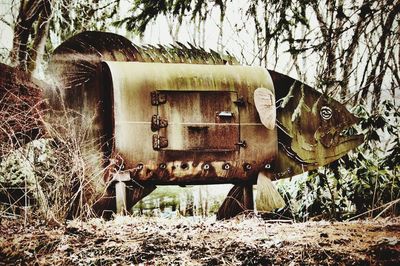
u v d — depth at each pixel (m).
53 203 4.27
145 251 3.15
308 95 6.11
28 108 5.40
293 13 5.79
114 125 5.23
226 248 3.20
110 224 4.10
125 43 5.91
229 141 5.45
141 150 5.21
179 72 5.49
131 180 5.29
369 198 6.12
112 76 5.27
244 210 5.69
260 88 5.63
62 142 4.88
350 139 6.17
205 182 5.60
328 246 3.23
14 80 5.31
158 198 8.92
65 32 8.73
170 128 5.29
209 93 5.45
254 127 5.55
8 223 4.01
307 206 6.26
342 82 5.34
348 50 5.14
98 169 5.46
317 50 5.04
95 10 8.64
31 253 3.18
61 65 5.81
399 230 3.73
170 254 3.13
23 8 7.80
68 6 8.45
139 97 5.25
